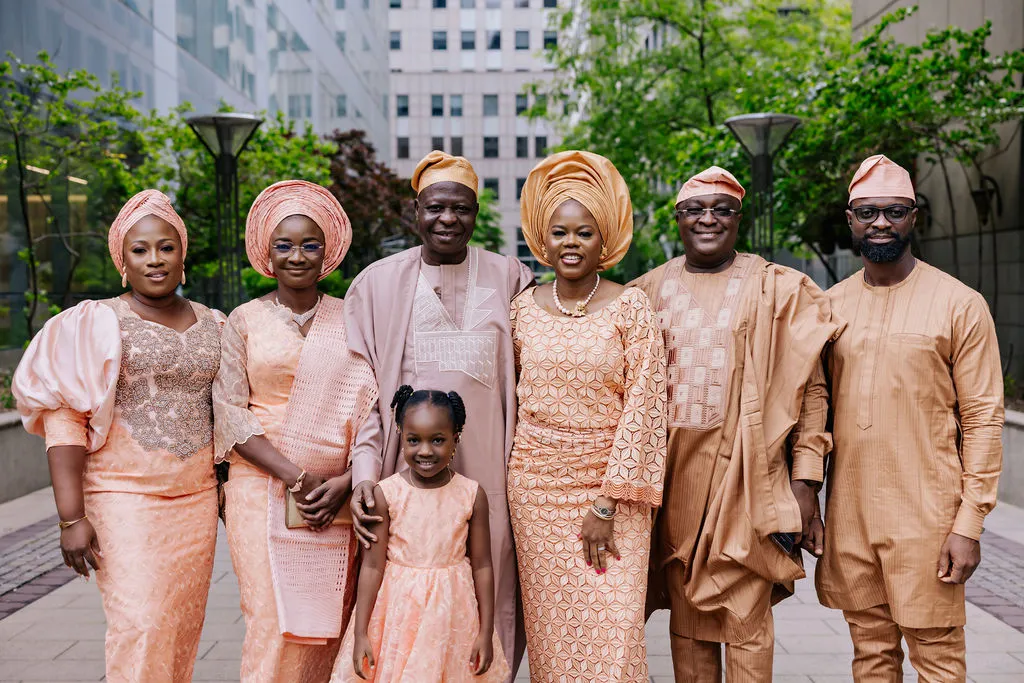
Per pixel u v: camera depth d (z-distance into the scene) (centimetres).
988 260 1080
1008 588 543
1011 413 777
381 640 289
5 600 521
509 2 6288
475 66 6297
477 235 3516
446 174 318
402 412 295
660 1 1505
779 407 308
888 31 1298
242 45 1870
